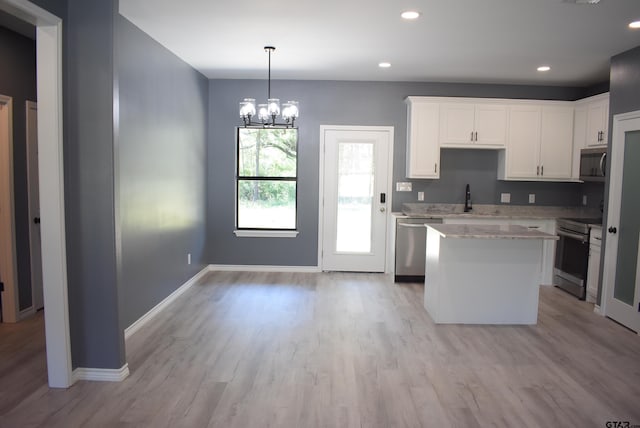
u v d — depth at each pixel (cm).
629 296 407
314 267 614
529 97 593
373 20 352
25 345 351
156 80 423
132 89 372
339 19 352
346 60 482
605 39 388
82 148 283
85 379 297
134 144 378
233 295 500
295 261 614
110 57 279
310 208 608
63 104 278
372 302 480
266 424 248
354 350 351
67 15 278
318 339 373
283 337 377
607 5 313
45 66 269
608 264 433
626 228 412
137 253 388
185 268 518
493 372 315
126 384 292
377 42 412
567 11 325
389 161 599
